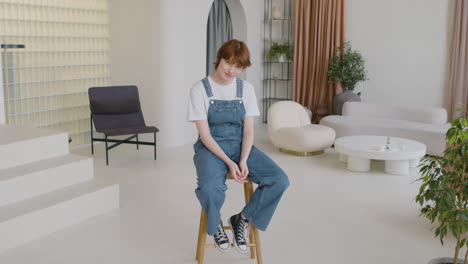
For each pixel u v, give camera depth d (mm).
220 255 3158
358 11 7594
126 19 6223
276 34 8250
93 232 3486
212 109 2730
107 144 5840
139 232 3498
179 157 5793
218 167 2693
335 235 3488
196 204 4113
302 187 4625
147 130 5512
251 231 2994
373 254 3188
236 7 7566
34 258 3062
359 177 5008
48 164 3834
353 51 7688
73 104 5980
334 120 6461
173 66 6324
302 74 7984
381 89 7605
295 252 3195
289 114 6203
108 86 6121
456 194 2594
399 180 4918
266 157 2764
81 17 5895
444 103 7160
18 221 3227
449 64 7055
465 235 3436
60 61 5734
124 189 4488
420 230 3607
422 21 7152
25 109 5434
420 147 5227
